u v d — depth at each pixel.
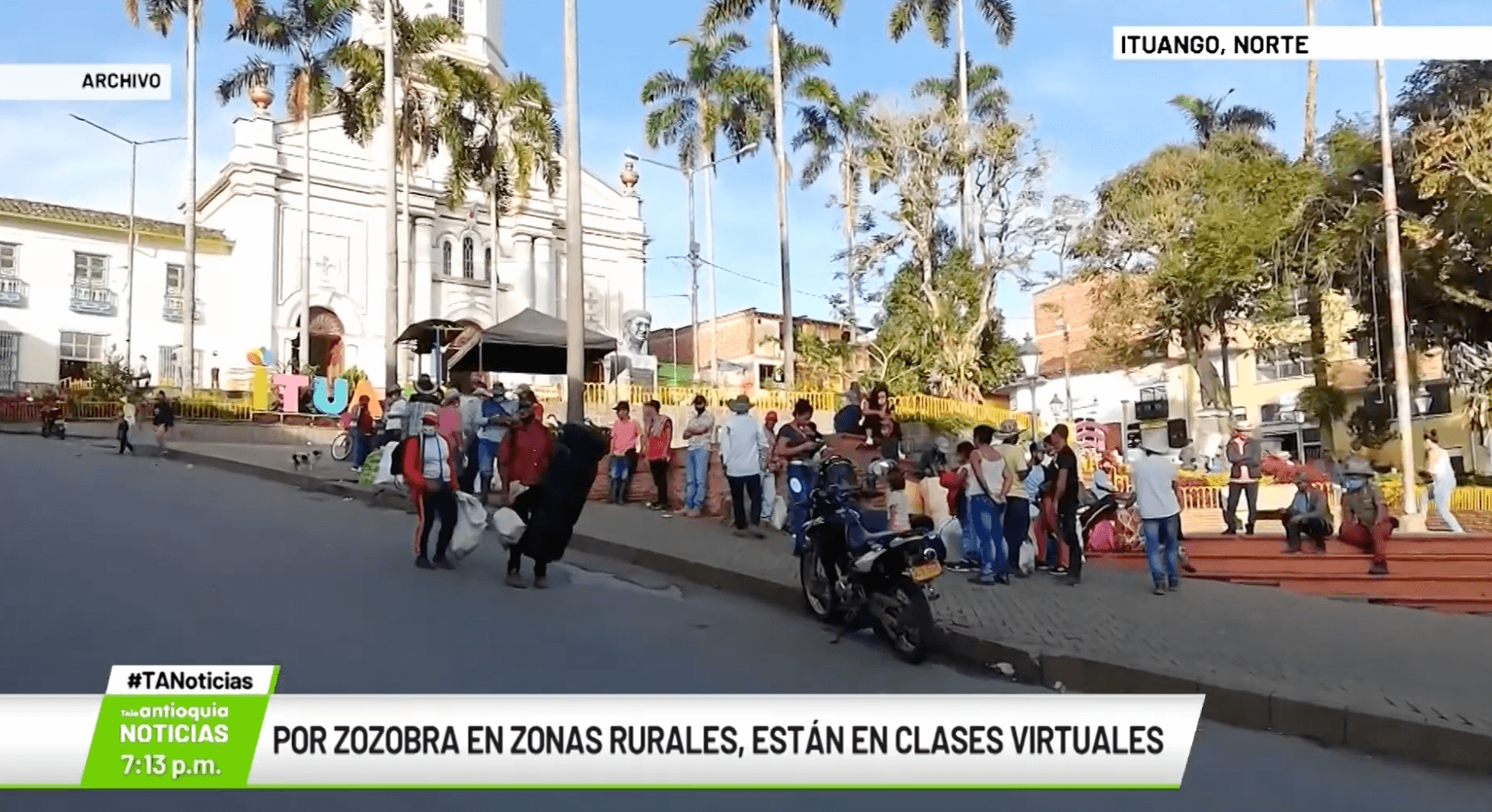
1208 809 5.36
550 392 28.08
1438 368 35.16
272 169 41.16
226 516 12.86
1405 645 8.30
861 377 35.72
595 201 50.44
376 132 41.22
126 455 22.17
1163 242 30.03
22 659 6.47
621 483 15.80
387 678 6.52
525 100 37.66
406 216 36.34
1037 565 12.01
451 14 47.41
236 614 7.84
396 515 14.13
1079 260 32.81
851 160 41.03
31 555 9.52
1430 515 19.81
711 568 10.66
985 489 10.74
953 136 34.75
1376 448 30.34
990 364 37.00
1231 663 7.61
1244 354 34.78
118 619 7.49
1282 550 13.49
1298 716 6.68
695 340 46.44
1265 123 38.19
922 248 35.59
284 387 31.44
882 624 8.16
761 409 27.91
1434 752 6.20
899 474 10.80
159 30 33.47
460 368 24.77
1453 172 21.69
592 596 9.68
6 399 29.94
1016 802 5.31
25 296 37.19
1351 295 27.20
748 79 40.81
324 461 21.16
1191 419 42.88
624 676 6.98
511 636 7.86
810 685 7.16
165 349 39.94
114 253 39.25
